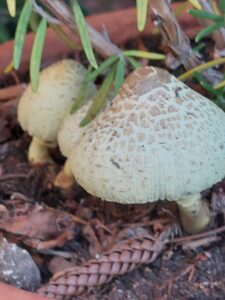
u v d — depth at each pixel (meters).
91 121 0.13
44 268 0.13
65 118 0.14
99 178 0.12
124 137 0.12
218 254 0.13
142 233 0.13
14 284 0.12
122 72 0.14
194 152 0.12
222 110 0.13
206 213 0.14
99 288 0.13
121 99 0.12
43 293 0.12
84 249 0.14
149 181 0.12
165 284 0.13
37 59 0.13
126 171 0.12
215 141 0.12
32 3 0.12
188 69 0.14
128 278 0.13
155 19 0.14
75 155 0.12
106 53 0.14
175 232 0.14
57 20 0.13
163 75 0.12
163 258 0.13
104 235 0.14
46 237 0.13
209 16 0.13
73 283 0.13
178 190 0.12
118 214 0.14
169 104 0.12
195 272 0.13
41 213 0.14
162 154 0.11
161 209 0.14
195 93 0.12
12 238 0.13
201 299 0.13
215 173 0.12
